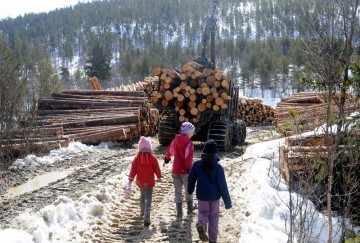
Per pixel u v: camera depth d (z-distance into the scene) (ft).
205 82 47.44
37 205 25.61
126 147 49.14
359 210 23.67
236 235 22.09
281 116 60.23
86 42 554.87
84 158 40.27
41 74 138.82
